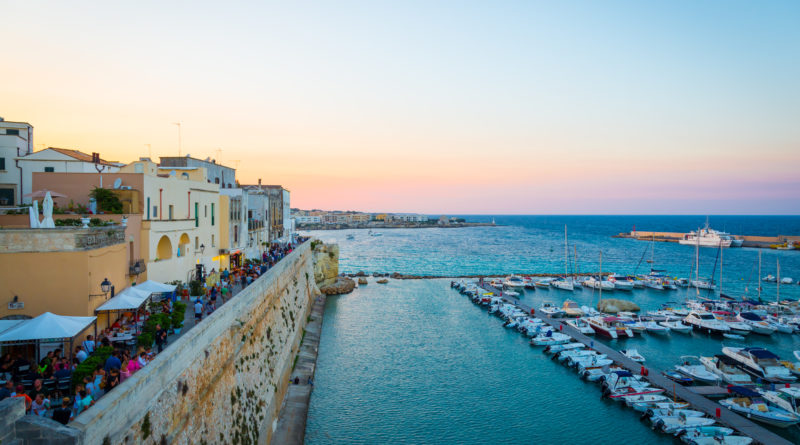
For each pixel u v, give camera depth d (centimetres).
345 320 6838
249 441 2642
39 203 3309
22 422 1176
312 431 3491
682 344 5872
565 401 4106
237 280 4759
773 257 15888
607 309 7669
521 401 4097
